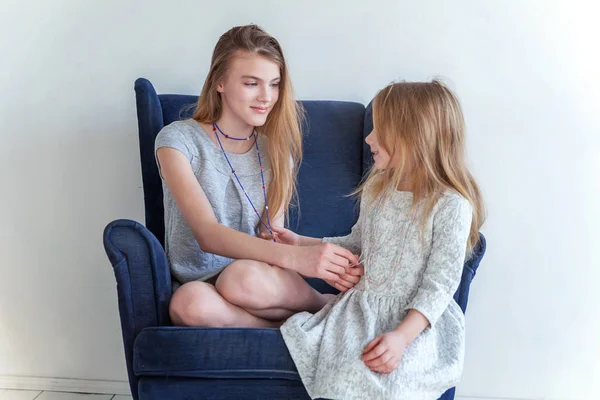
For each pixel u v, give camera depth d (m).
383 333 1.16
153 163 1.57
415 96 1.29
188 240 1.46
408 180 1.30
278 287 1.28
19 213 1.80
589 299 1.76
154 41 1.72
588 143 1.69
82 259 1.82
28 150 1.77
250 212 1.50
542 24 1.65
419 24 1.69
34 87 1.74
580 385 1.80
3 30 1.72
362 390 1.10
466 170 1.33
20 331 1.85
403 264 1.25
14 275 1.83
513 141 1.71
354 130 1.67
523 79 1.68
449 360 1.20
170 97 1.66
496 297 1.78
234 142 1.51
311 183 1.66
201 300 1.22
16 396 1.82
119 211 1.80
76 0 1.70
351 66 1.72
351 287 1.32
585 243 1.73
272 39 1.44
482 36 1.67
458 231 1.22
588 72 1.66
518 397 1.82
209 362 1.17
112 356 1.85
